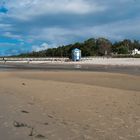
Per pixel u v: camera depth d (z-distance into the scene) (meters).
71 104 16.23
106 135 10.02
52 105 15.88
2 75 41.69
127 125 11.41
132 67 72.88
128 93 21.31
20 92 21.55
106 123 11.74
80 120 12.26
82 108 15.02
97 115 13.30
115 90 23.22
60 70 57.75
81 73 46.50
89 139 9.52
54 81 31.98
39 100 17.61
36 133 10.11
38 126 11.09
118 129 10.82
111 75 42.28
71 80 34.03
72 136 9.84
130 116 13.05
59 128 10.87
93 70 57.94
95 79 35.62
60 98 18.50
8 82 30.03
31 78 36.75
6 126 10.95
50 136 9.80
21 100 17.48
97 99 18.09
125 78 37.19
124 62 97.00
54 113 13.70
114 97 19.05
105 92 21.69
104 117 12.87
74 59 116.31
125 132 10.41
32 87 25.08
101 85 28.08
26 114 13.30
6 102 16.59
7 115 12.95
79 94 20.42
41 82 30.12
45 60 128.88
